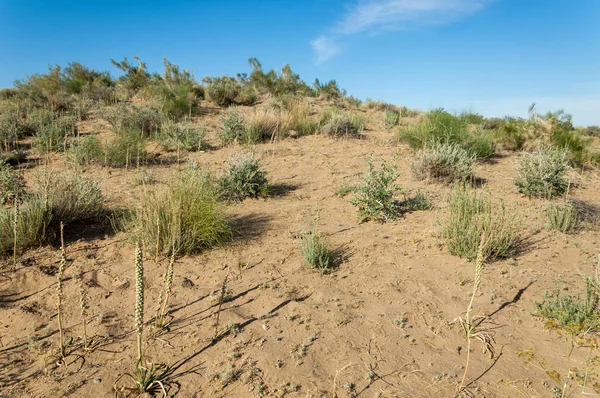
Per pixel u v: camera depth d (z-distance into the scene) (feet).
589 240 18.12
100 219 18.85
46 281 13.66
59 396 9.00
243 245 16.83
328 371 9.89
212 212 17.02
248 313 12.20
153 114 39.45
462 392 9.37
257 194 23.06
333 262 15.55
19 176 24.21
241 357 10.23
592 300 12.48
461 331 11.68
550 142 33.53
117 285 13.57
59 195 17.63
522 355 10.76
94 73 62.90
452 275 14.85
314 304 12.78
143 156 29.94
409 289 13.87
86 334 11.14
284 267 15.10
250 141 34.91
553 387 9.66
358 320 11.98
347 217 20.20
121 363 10.05
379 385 9.49
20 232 15.37
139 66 63.26
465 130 33.27
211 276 14.33
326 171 27.96
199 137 33.19
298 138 37.99
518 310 12.79
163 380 9.47
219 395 9.07
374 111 60.54
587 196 24.14
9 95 57.16
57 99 48.19
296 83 68.28
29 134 36.96
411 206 21.36
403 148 34.42
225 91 53.36
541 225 19.48
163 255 15.48
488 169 29.35
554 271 15.28
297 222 19.35
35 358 10.22
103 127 39.29
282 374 9.68
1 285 13.24
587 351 11.00
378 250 16.60
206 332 11.22
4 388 9.19
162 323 11.39
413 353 10.68
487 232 16.01
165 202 16.51
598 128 65.62
